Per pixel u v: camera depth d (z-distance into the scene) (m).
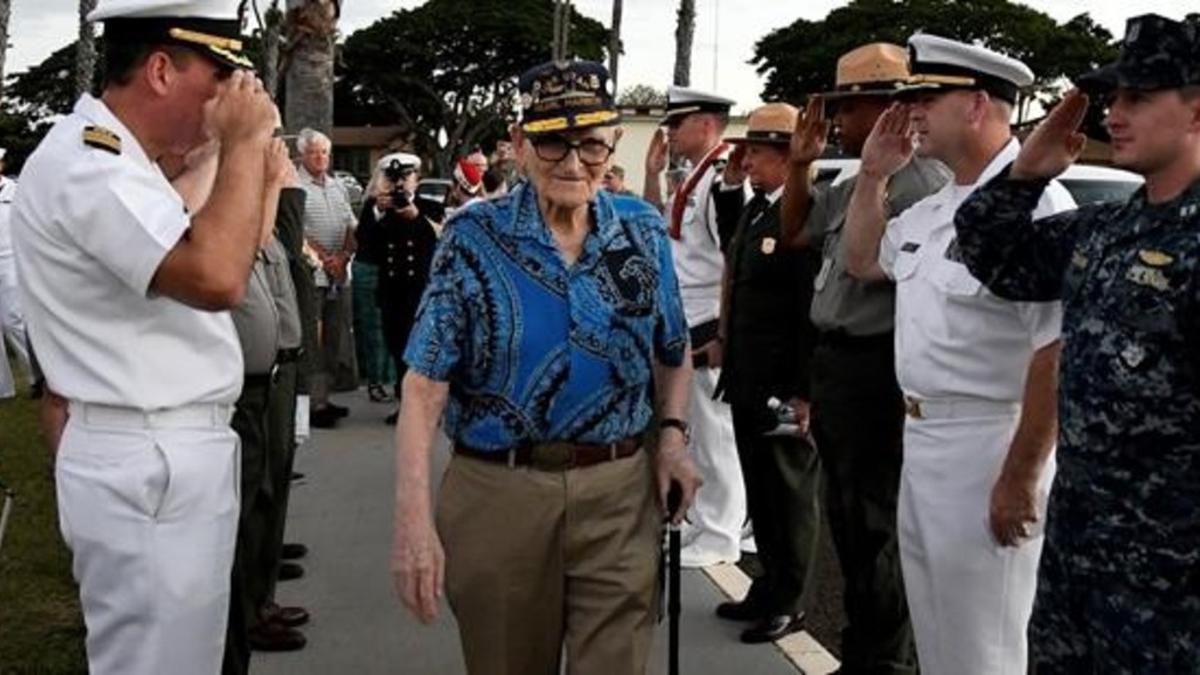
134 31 2.84
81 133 2.81
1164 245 2.66
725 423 6.05
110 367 2.87
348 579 5.86
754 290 5.03
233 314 4.28
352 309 10.31
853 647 4.40
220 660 3.11
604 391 3.09
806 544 5.13
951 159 3.53
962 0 44.91
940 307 3.44
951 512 3.45
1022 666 3.48
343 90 56.03
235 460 3.09
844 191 4.80
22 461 8.28
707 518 6.08
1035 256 3.09
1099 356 2.74
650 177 6.53
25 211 2.85
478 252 3.07
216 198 2.75
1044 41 43.06
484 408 3.10
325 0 10.78
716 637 5.18
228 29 2.90
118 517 2.88
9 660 4.88
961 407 3.44
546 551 3.11
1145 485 2.69
